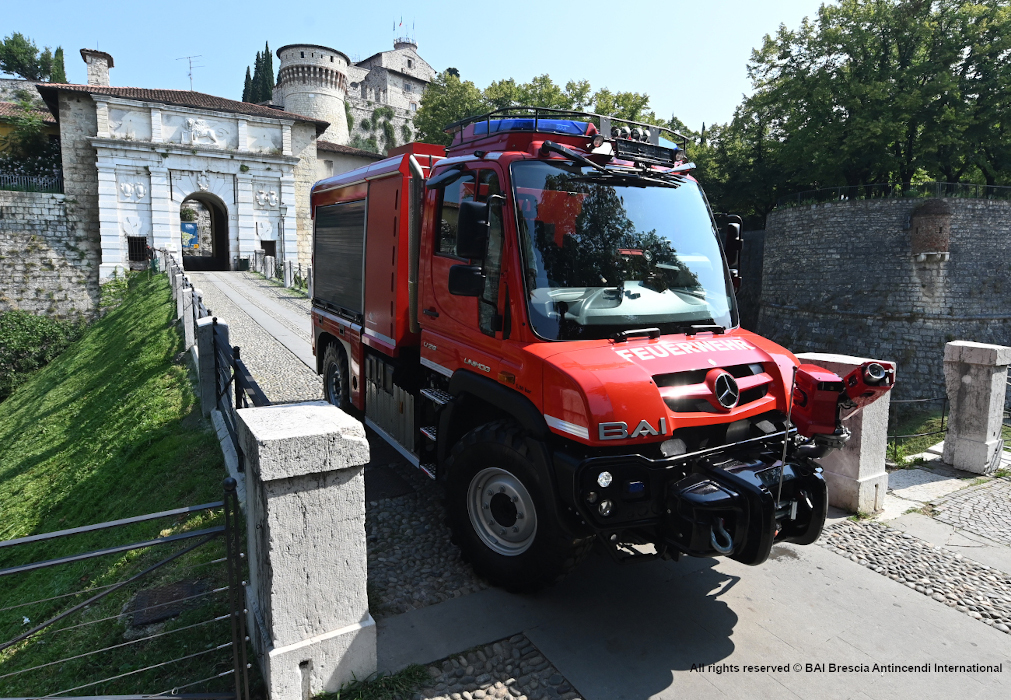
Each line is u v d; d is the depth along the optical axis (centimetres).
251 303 2150
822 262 3422
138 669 346
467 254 404
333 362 815
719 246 495
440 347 501
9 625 607
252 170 3725
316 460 304
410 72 8200
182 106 3491
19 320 3198
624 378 357
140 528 632
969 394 736
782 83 3438
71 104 3394
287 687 313
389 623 396
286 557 308
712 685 347
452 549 497
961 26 3056
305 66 6188
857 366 547
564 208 428
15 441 1403
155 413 1012
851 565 492
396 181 579
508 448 404
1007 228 3122
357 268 693
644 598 435
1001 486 686
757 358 429
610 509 356
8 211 3303
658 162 504
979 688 350
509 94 3819
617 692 340
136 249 3491
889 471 743
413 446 560
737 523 351
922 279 3094
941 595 450
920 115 3039
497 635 386
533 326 397
